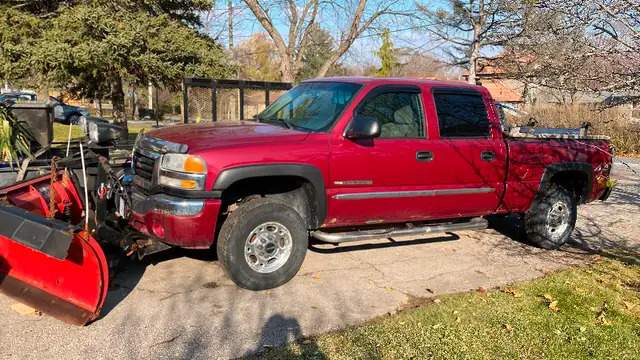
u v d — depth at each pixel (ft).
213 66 46.32
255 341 12.07
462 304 14.80
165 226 13.84
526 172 19.63
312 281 16.03
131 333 12.14
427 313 14.03
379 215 16.70
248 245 14.66
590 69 16.29
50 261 12.54
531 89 63.82
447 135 17.75
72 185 15.30
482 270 18.06
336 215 15.90
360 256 18.74
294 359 11.33
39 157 18.25
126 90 109.91
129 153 19.02
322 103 16.88
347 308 14.20
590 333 13.47
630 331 13.73
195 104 43.45
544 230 20.58
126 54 40.22
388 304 14.62
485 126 18.75
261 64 94.32
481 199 18.75
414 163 16.81
